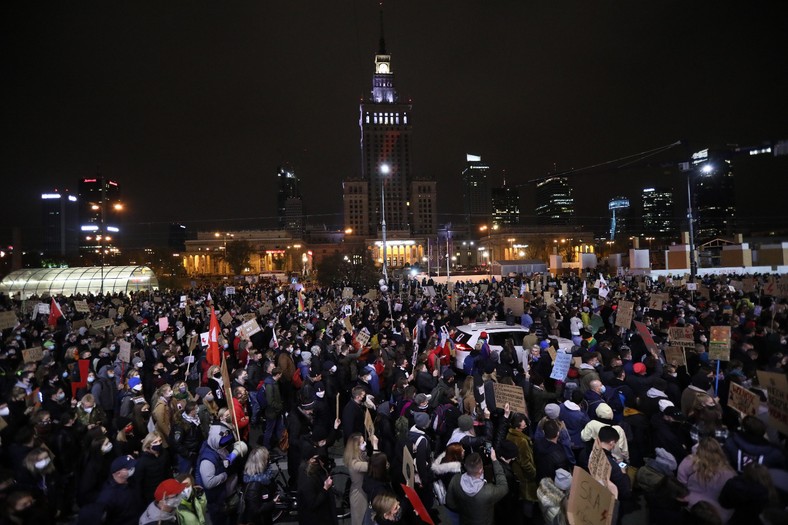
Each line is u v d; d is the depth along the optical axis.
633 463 6.95
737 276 33.28
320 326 17.50
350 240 168.50
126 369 11.09
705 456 4.73
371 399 8.00
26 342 14.70
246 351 12.41
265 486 5.57
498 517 5.88
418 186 173.88
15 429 7.41
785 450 5.13
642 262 50.69
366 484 5.49
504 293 27.69
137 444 7.20
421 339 16.20
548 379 10.43
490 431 6.50
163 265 111.94
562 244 140.12
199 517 5.27
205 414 7.49
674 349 9.94
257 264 148.38
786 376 5.10
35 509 4.88
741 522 4.21
